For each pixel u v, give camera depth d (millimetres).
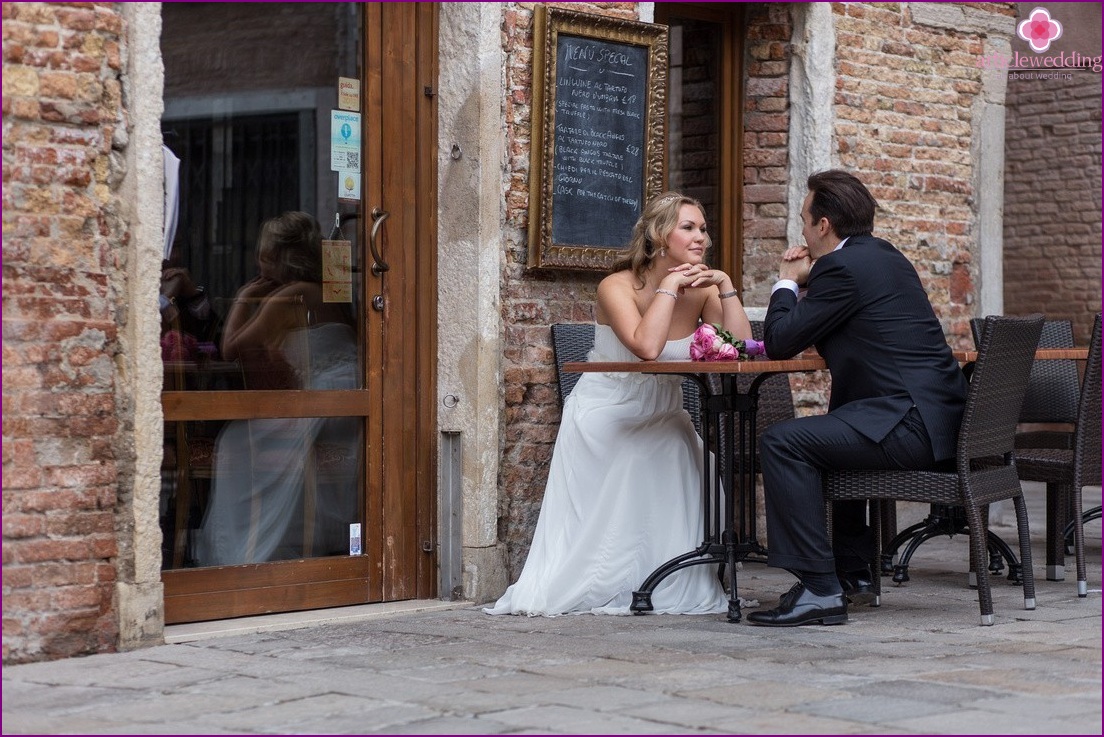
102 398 4797
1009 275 13930
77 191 4734
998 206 8758
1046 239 13680
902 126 8203
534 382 6355
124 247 4867
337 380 5844
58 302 4688
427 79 6105
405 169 6043
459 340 6074
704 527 5723
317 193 5773
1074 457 6074
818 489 5340
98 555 4793
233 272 5523
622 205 6691
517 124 6297
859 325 5426
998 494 5504
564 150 6418
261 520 5602
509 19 6254
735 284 7859
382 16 5957
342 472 5859
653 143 6809
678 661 4594
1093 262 13383
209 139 5438
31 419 4629
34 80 4637
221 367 5484
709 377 6230
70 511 4715
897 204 8195
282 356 5676
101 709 3920
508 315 6270
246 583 5512
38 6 4645
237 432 5516
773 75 7805
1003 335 5293
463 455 6070
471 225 6039
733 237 7859
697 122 7750
